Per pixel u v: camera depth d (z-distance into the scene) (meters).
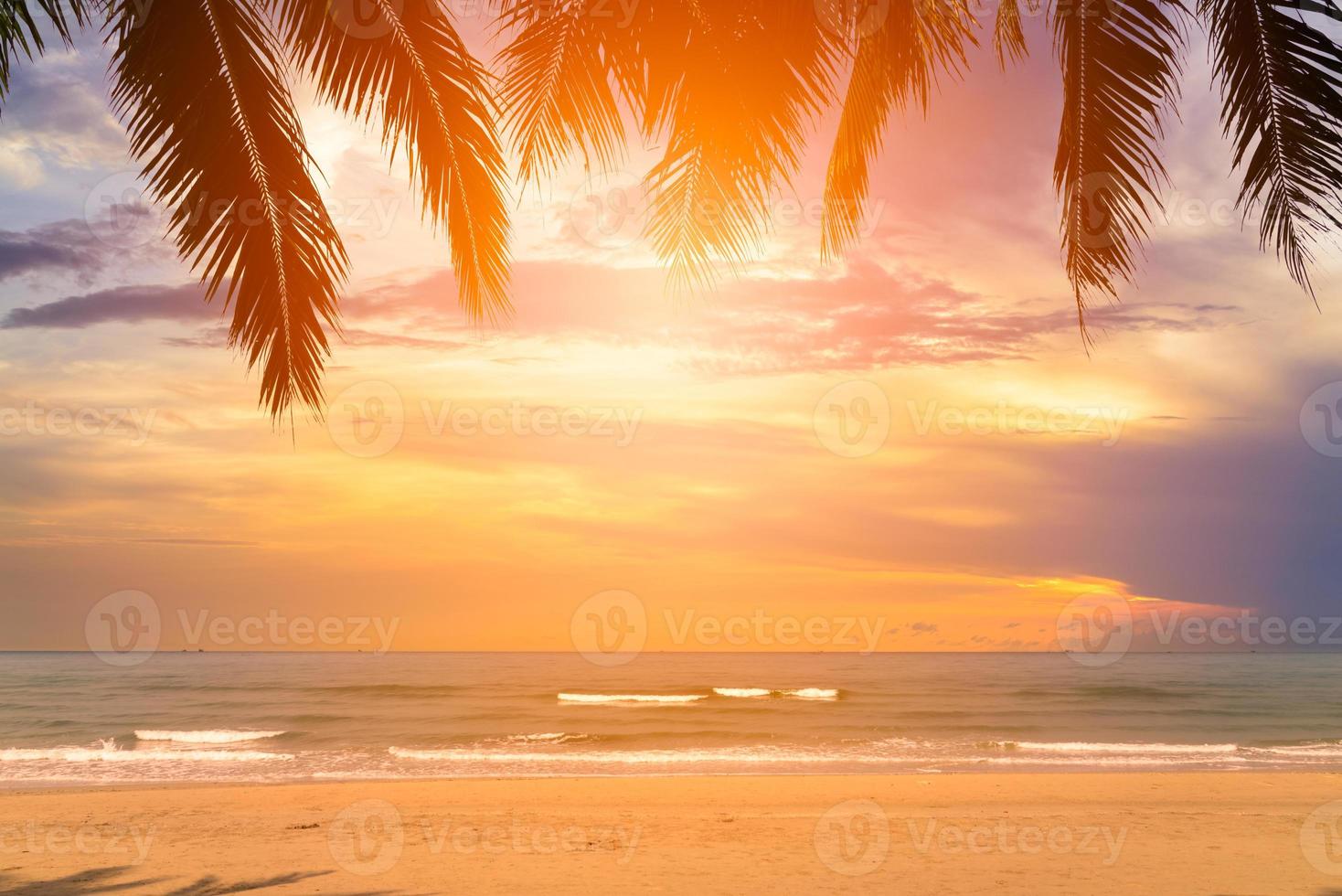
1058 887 7.27
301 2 4.29
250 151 4.21
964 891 7.13
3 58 4.02
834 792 12.99
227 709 32.50
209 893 7.07
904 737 23.47
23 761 19.00
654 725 26.44
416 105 4.43
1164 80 4.07
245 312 4.27
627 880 7.53
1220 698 38.41
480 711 31.16
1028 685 47.47
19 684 47.25
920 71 4.38
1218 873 7.80
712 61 4.27
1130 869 7.98
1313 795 12.83
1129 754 19.77
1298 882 7.45
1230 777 14.74
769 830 9.91
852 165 4.79
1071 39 4.29
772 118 4.31
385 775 16.16
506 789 13.39
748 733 24.14
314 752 20.30
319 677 54.06
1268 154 3.70
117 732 25.36
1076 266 4.36
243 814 11.23
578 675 58.53
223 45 4.13
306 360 4.36
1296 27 3.61
